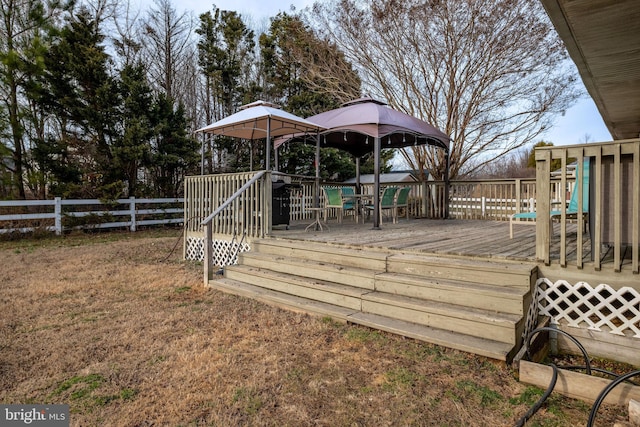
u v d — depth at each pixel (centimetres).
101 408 215
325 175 1870
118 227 1236
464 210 931
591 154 291
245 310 387
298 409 212
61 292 463
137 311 388
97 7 1481
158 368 263
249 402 219
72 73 1167
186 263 653
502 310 290
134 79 1338
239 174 581
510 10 1020
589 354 303
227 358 277
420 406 214
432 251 380
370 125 653
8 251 790
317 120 762
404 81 1210
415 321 316
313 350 289
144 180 1489
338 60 1318
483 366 256
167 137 1421
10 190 1100
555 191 789
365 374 251
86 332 330
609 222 294
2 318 366
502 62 1084
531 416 202
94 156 1229
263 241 517
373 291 362
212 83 1797
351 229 653
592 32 295
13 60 1017
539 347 293
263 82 1928
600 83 408
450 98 1160
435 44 1125
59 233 1051
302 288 400
